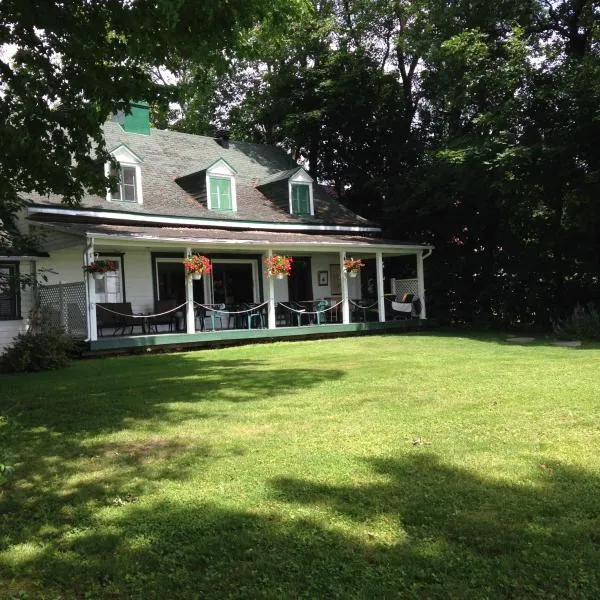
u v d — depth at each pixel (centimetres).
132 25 715
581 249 1895
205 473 468
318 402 724
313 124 2541
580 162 1748
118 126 2133
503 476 436
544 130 1781
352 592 289
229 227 1962
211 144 2384
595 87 1570
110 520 386
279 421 629
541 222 1984
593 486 412
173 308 1723
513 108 1764
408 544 335
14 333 1503
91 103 811
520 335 1770
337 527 359
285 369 1048
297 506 393
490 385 802
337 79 2514
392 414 642
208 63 793
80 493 438
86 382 950
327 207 2373
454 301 2275
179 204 1922
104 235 1402
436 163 2109
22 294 1541
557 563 310
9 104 769
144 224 1773
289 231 2136
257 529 361
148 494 430
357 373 963
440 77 2103
